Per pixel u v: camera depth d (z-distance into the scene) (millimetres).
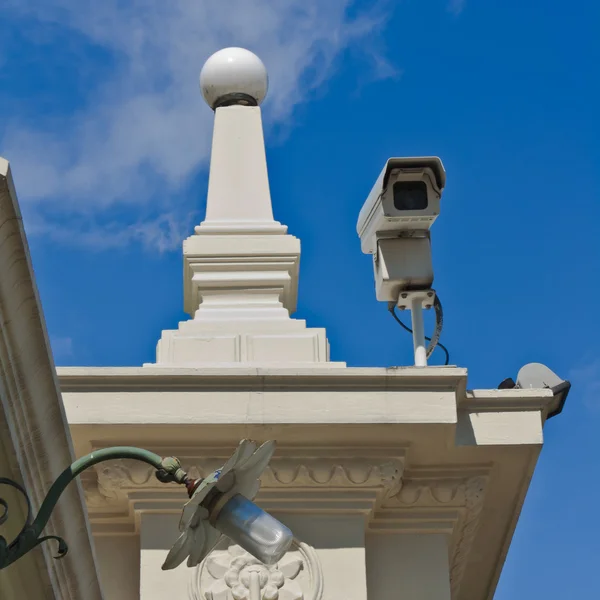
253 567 12594
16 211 7773
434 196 13281
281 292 14047
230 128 15125
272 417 12570
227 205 14602
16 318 8141
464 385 12922
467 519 13391
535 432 13023
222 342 13492
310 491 12891
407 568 13086
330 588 12633
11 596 9039
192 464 12703
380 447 12859
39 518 7445
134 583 12898
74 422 12461
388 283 13227
